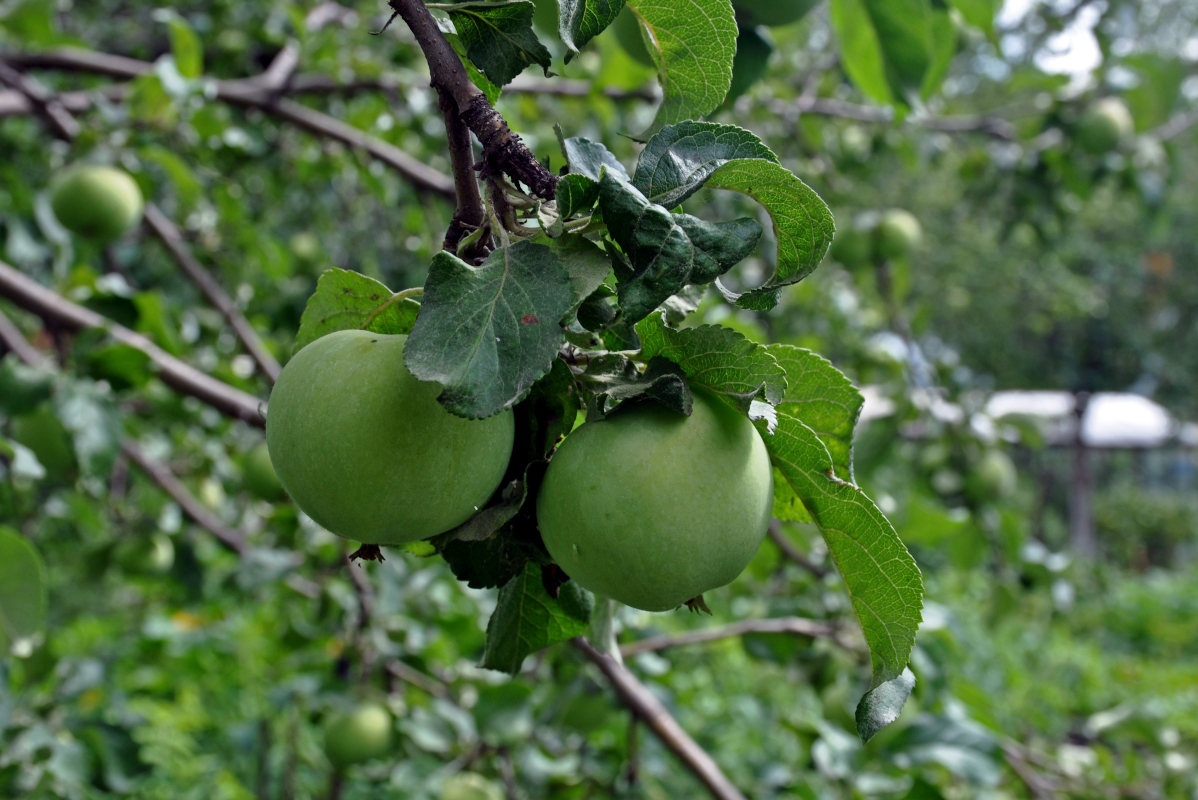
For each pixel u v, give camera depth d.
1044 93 4.70
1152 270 17.77
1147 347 17.61
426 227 4.74
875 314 5.95
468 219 1.07
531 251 0.96
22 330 4.32
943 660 3.09
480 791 3.12
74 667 3.46
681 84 1.38
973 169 5.09
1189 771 3.76
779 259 1.09
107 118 3.38
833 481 1.12
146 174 3.52
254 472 3.51
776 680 5.70
